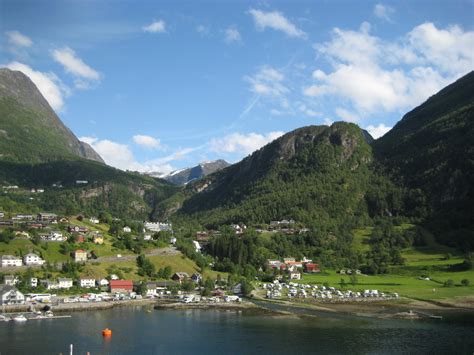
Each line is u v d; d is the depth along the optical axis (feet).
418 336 590.96
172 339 572.10
